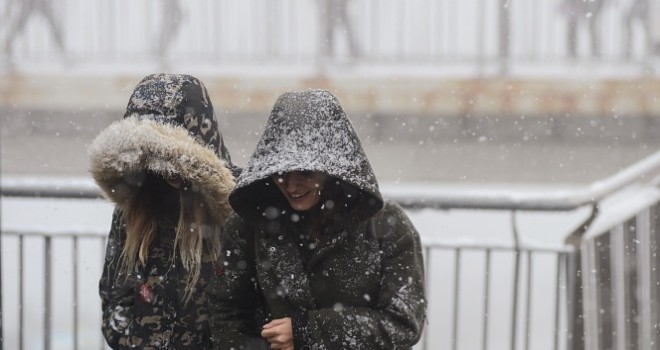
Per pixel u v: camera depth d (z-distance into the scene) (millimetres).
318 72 34125
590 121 31703
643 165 15633
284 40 35812
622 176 15469
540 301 35469
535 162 31984
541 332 32188
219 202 10602
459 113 32094
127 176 10805
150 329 11016
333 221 9977
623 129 31609
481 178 32344
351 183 9383
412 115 32312
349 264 10023
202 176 10383
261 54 35719
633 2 33812
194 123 10859
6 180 16000
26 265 36750
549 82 31781
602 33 34094
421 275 10219
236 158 32625
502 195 15180
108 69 35094
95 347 27406
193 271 10766
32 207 39281
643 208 15836
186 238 10750
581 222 15398
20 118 32406
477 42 35000
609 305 15609
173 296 10938
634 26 33875
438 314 34531
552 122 31812
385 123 32469
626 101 31469
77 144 32531
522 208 15094
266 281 10102
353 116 32531
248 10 35812
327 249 9922
